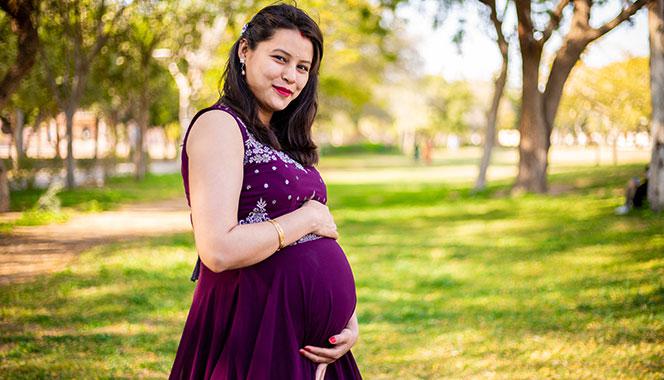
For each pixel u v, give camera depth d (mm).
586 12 17000
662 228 10633
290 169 1908
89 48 20719
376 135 95688
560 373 4766
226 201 1758
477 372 4914
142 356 5121
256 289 1872
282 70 1923
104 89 25469
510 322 6270
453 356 5324
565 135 53250
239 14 22484
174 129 52344
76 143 49969
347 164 47250
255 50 1939
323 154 63000
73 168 20984
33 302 6758
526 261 9336
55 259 9312
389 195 22281
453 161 50750
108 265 8844
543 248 10195
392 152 69438
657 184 12273
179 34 23984
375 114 67250
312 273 1930
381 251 10797
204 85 27297
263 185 1853
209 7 22297
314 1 24500
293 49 1930
